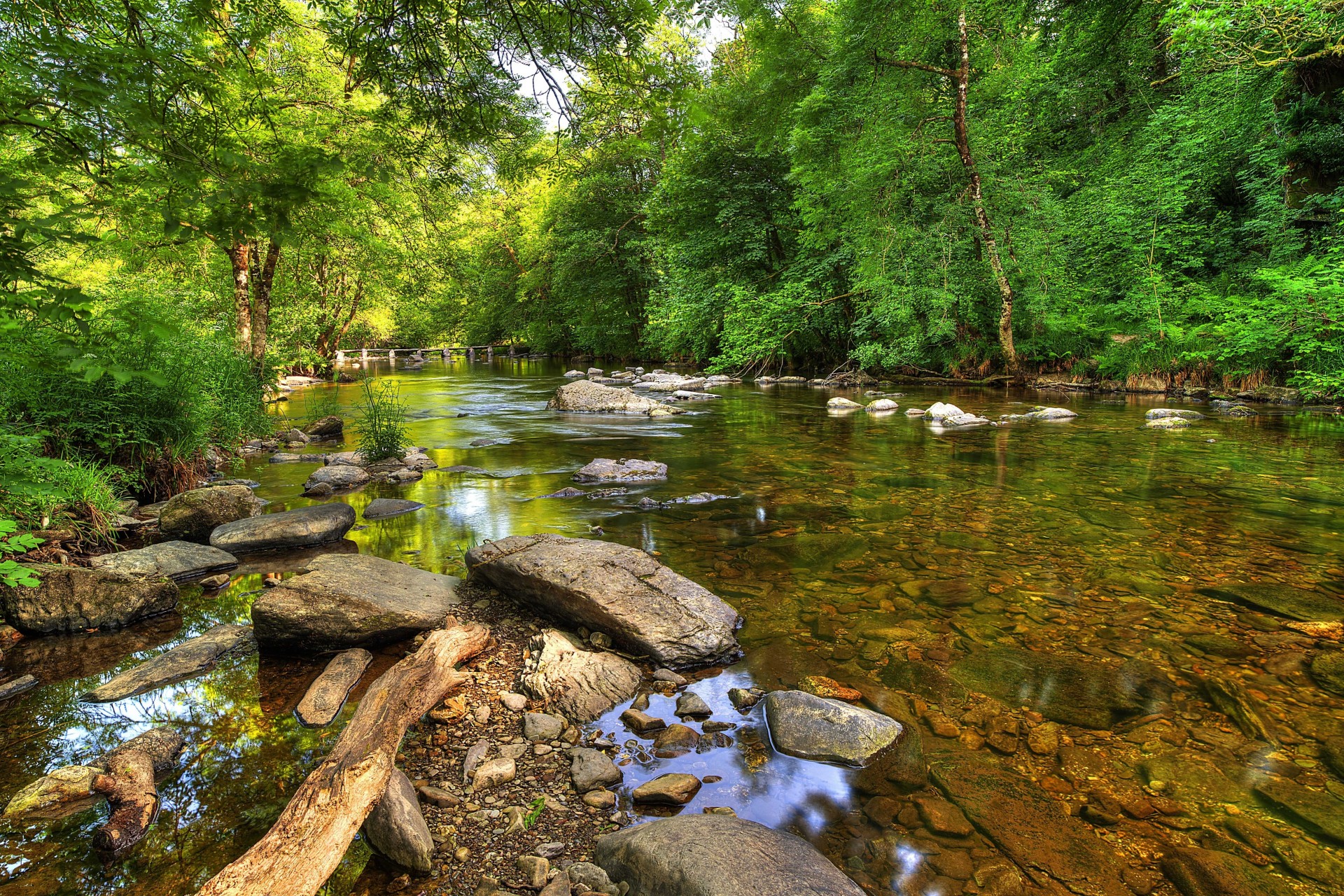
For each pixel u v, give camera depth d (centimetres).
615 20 405
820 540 535
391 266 1652
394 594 389
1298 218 1403
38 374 557
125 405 666
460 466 879
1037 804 230
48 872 205
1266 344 1294
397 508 657
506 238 3566
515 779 250
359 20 405
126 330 234
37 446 539
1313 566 458
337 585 378
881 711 291
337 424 1197
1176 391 1485
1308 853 205
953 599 413
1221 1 1024
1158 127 1602
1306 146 1378
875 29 1490
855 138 1633
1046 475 764
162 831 223
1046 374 1791
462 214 1847
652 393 1920
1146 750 259
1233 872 199
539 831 223
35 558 466
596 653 342
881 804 232
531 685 314
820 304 2014
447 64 430
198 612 421
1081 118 1991
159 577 423
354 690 317
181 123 291
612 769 251
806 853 198
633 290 3109
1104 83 1792
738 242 2227
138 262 834
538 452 982
